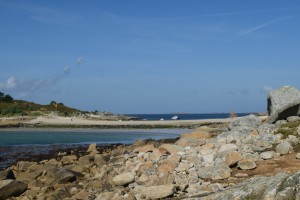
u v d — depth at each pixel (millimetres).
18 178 24688
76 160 31406
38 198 19375
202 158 19828
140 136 66500
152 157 22156
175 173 18641
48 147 48688
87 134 73312
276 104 26750
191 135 27391
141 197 16125
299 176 9148
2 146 50406
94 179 22766
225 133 24891
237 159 18266
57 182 22344
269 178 10266
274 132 23406
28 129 90000
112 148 42094
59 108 161750
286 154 19266
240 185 11281
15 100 164750
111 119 146875
